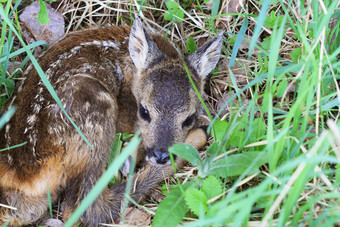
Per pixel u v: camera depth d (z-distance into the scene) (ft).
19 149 14.10
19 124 14.55
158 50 17.53
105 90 15.87
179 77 16.55
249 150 14.32
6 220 13.99
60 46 17.16
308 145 14.05
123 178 16.42
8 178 13.99
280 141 11.38
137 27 17.22
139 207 14.93
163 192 15.64
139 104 17.13
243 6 19.13
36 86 15.31
